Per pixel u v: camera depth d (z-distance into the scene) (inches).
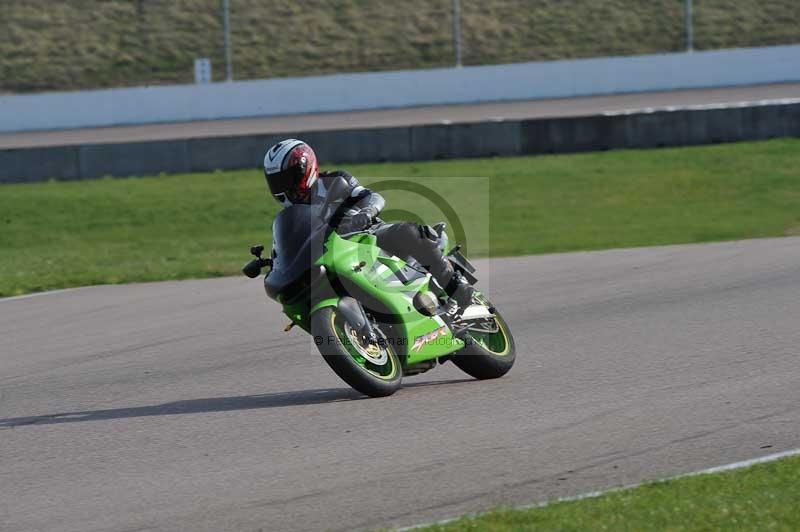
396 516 597.3
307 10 4141.2
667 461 671.1
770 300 1198.9
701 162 2529.5
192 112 3592.5
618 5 4015.8
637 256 1604.3
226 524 598.9
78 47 3969.0
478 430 759.1
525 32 3954.2
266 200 2443.4
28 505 653.9
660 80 3585.1
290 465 701.3
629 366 938.7
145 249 2126.0
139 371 1052.5
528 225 2106.3
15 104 3540.8
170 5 4158.5
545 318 1192.8
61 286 1691.7
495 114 3248.0
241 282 1605.6
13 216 2420.0
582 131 2674.7
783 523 553.6
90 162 2687.0
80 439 804.0
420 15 4094.5
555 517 572.4
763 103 2667.3
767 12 3912.4
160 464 723.4
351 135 2667.3
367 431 771.4
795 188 2295.8
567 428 753.6
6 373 1086.4
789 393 811.4
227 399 908.0
